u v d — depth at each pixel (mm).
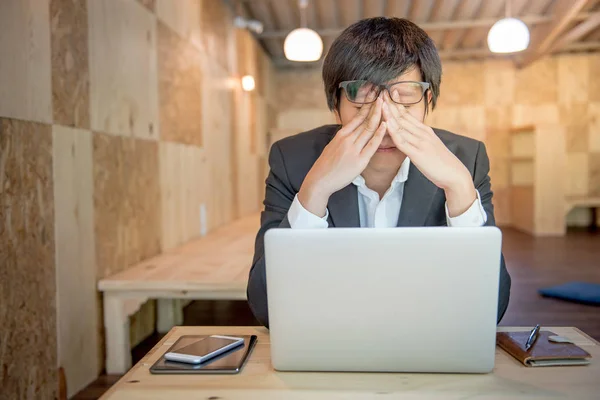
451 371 916
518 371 934
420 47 1184
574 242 5969
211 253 3105
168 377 935
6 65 1697
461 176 1095
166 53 3234
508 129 7812
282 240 893
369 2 5582
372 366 921
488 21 6188
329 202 1367
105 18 2408
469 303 883
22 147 1786
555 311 3188
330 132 1513
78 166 2168
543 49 6582
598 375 916
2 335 1692
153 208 3020
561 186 6633
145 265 2734
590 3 5773
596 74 7637
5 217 1702
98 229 2352
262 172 6703
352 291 894
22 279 1793
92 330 2309
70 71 2104
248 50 5828
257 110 6367
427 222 1367
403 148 1081
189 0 3711
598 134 7680
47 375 1946
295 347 930
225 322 3213
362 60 1151
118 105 2553
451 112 7871
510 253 5227
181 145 3523
